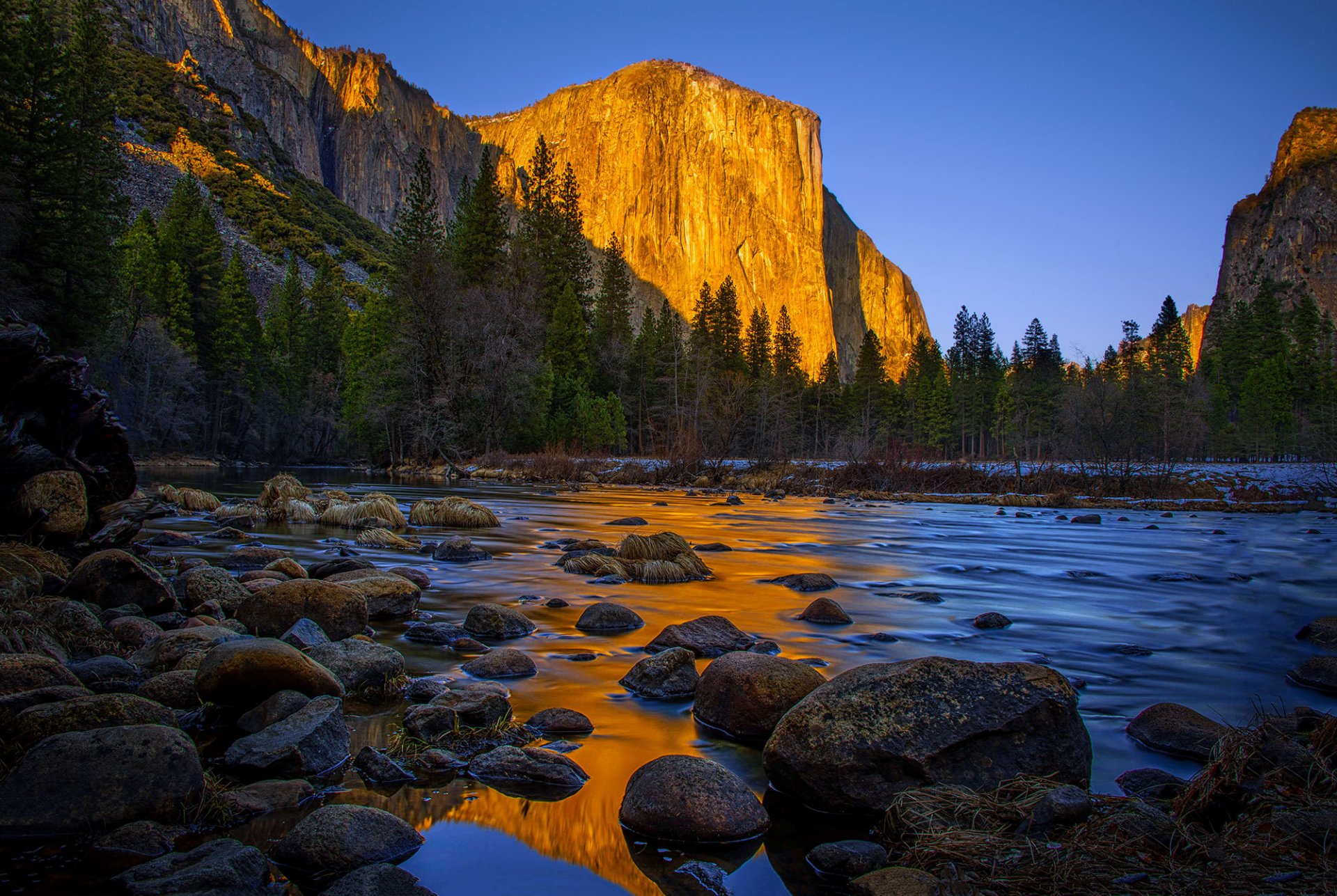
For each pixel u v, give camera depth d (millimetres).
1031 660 6496
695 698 4934
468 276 55750
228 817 3256
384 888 2643
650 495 30422
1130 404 32750
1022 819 3211
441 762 3908
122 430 9484
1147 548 15266
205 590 7156
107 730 3363
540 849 3148
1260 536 17562
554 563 11367
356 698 4977
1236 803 3330
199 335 63406
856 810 3535
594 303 76500
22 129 32688
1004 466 36000
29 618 5254
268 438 67625
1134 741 4551
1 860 2869
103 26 39625
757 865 3092
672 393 69438
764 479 35750
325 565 8758
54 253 32656
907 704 3768
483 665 5598
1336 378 73188
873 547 14844
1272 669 6340
